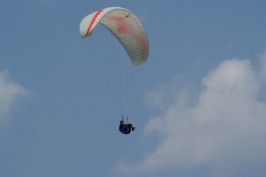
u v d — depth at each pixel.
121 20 150.12
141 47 154.12
